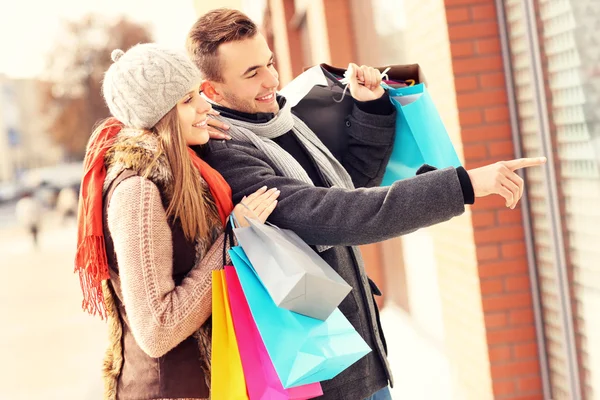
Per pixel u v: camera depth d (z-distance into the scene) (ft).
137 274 7.14
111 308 7.86
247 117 8.86
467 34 15.64
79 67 200.23
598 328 13.12
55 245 87.10
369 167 9.79
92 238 7.42
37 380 25.21
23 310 41.75
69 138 208.13
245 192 8.07
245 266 7.30
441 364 20.10
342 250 8.61
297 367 6.75
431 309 22.03
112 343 7.88
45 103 209.97
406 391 18.60
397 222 7.25
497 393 15.69
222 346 7.20
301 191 7.80
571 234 13.73
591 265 13.09
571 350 14.08
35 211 81.66
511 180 7.14
